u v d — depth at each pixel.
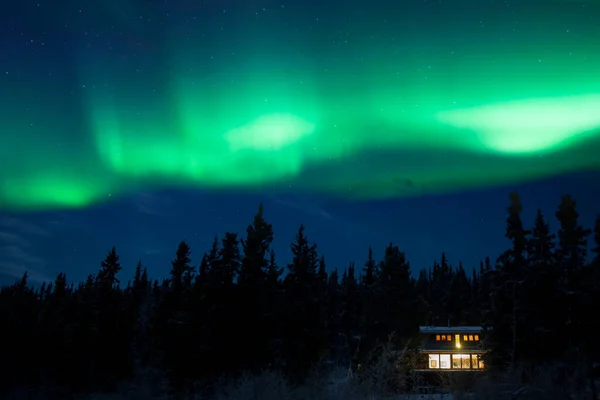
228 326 26.70
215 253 29.08
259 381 17.06
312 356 26.17
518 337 26.61
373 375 16.00
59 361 35.00
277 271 29.67
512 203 30.11
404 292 33.94
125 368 35.16
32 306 42.12
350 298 44.38
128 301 44.22
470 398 14.70
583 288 26.80
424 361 32.69
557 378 14.82
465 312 63.41
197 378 25.88
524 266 28.22
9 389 33.25
